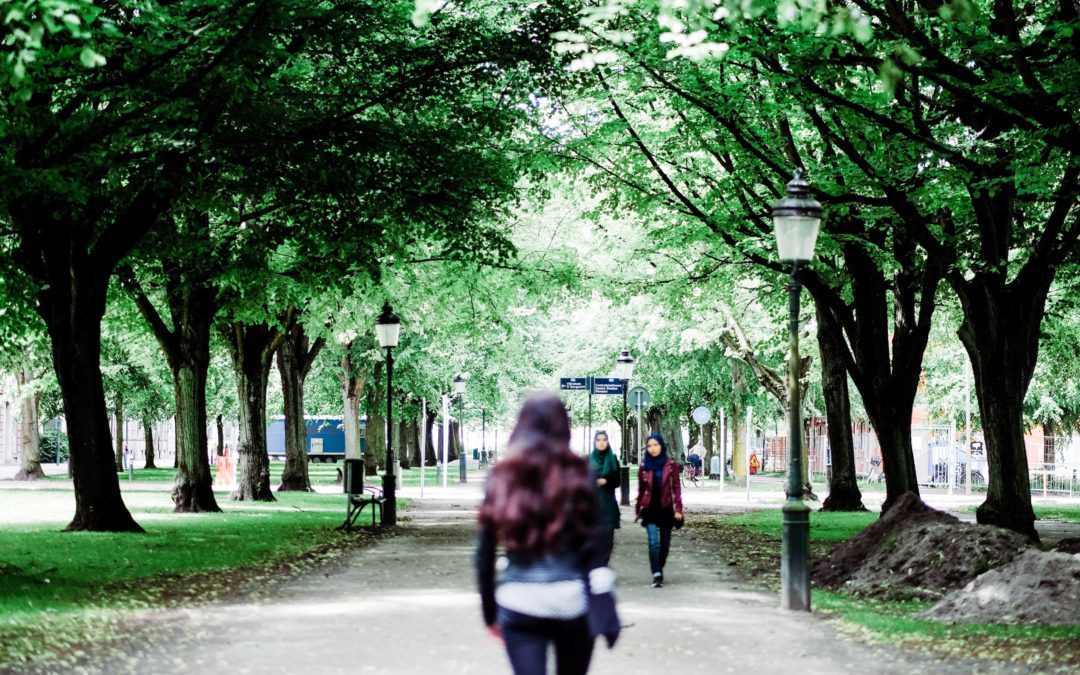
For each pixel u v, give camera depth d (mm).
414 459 79750
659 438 15164
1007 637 10875
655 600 13453
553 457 5434
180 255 23375
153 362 41000
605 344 49000
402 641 10305
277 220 22812
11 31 11562
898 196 19188
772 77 16828
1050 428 57219
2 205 17562
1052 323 32031
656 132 23500
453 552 19312
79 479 22422
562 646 5496
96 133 16141
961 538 14523
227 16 15719
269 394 61344
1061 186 18297
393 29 19734
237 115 18281
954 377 50719
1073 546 18094
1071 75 14531
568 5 20062
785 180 21016
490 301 34000
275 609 12344
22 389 48031
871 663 9477
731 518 29281
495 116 22109
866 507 36000
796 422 13117
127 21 16078
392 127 20547
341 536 22422
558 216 33938
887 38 15117
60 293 21844
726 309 38406
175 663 9211
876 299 25188
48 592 13297
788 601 12711
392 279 32062
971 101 15516
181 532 22484
